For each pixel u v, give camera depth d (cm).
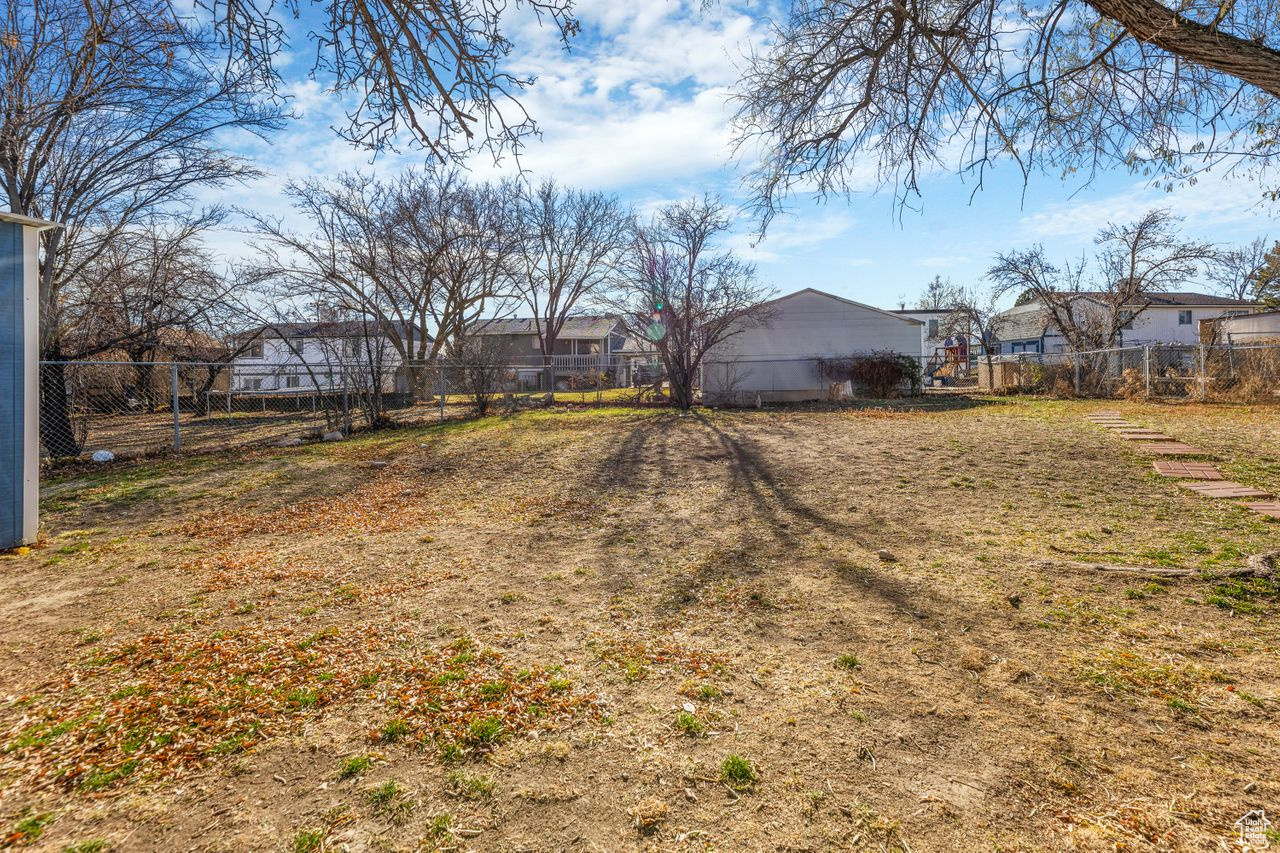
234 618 381
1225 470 725
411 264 2341
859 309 2241
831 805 206
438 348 2514
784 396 2173
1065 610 369
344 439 1271
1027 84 484
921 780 218
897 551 498
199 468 931
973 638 337
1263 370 1477
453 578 460
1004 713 262
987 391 2233
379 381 1466
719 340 1866
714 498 717
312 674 303
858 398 2066
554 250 3238
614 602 407
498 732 252
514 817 203
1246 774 216
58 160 1085
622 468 912
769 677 299
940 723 255
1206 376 1513
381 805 209
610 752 238
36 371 565
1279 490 635
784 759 232
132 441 1287
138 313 1598
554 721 261
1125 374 1692
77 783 220
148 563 502
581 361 4006
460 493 782
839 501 674
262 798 212
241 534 595
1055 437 988
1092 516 579
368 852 187
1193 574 409
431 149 398
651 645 338
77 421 1213
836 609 385
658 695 282
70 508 696
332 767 230
